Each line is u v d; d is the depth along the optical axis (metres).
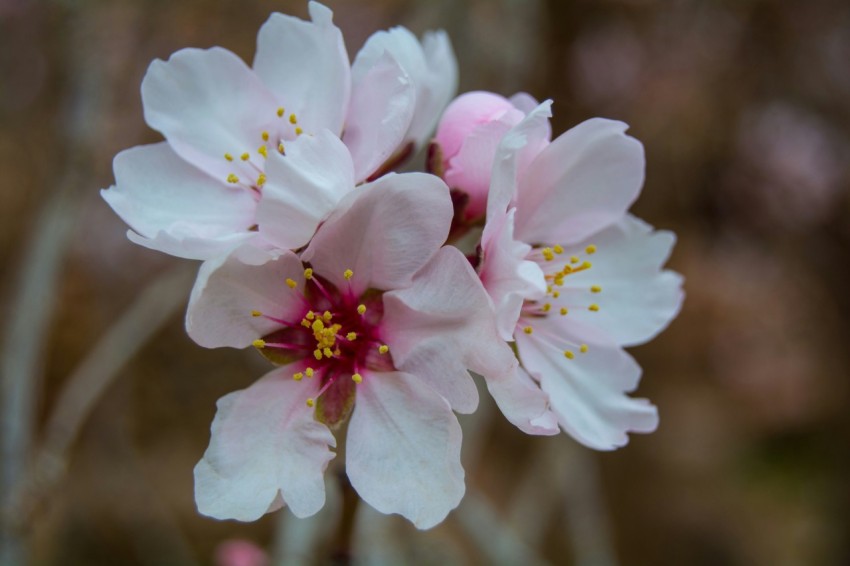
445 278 0.17
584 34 0.51
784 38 0.49
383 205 0.17
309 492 0.17
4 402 0.23
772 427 0.61
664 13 0.49
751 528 0.55
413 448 0.17
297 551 0.22
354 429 0.18
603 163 0.19
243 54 0.38
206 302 0.17
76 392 0.25
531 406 0.17
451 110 0.18
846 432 0.60
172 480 0.42
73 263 0.41
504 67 0.32
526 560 0.25
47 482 0.23
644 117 0.52
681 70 0.51
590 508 0.29
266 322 0.18
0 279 0.40
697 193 0.56
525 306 0.20
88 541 0.39
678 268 0.57
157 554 0.40
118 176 0.18
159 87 0.19
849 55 0.51
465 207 0.18
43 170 0.39
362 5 0.40
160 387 0.43
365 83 0.18
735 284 0.60
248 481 0.17
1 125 0.41
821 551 0.57
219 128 0.19
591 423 0.19
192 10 0.37
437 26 0.29
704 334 0.58
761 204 0.57
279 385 0.18
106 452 0.39
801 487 0.59
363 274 0.18
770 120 0.54
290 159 0.17
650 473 0.54
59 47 0.28
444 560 0.26
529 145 0.18
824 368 0.62
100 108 0.27
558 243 0.19
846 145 0.55
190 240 0.17
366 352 0.18
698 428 0.57
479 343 0.17
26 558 0.23
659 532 0.53
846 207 0.57
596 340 0.19
